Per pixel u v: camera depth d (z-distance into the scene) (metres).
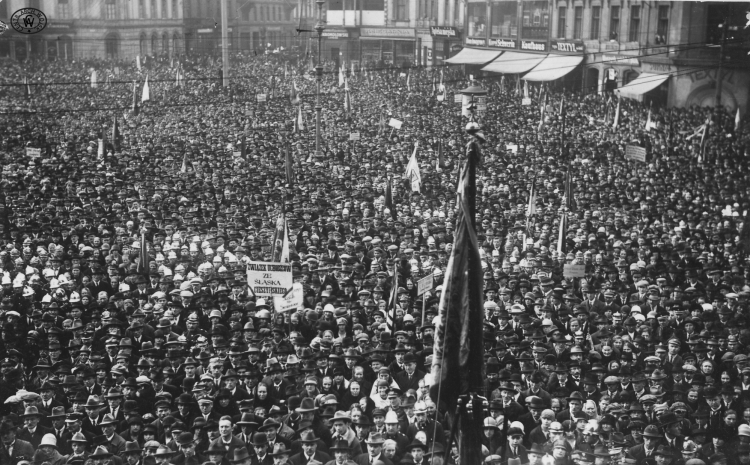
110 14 94.06
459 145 43.00
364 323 19.09
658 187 33.50
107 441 13.66
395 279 18.75
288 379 15.96
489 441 13.20
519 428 13.21
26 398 14.70
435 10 89.81
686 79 55.25
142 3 97.75
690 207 30.53
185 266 22.83
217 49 104.62
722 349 17.84
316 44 102.88
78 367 15.85
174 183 34.25
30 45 89.06
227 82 72.38
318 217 28.47
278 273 18.77
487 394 14.02
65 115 54.91
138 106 57.41
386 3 96.44
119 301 19.81
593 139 44.31
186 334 18.58
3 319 19.00
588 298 20.66
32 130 48.59
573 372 15.88
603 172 36.59
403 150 42.19
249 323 17.30
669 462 13.30
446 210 29.55
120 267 22.14
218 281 20.98
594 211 28.67
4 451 13.46
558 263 23.48
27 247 23.92
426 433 13.91
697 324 18.44
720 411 14.91
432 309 19.33
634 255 24.50
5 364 16.14
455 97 59.19
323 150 43.22
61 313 19.67
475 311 9.25
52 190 31.89
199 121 52.97
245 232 26.31
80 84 70.12
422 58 92.56
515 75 72.25
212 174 36.50
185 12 104.94
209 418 14.39
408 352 16.45
